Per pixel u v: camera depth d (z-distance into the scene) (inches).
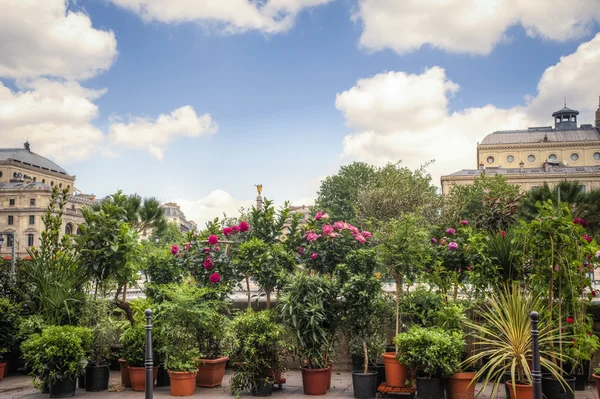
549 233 281.3
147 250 415.2
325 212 393.4
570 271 276.7
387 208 1274.6
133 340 325.1
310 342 307.7
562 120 4879.4
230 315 386.9
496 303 292.8
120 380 351.9
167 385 336.2
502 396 289.9
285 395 306.7
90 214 361.1
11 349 369.7
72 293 351.3
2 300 366.3
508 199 575.5
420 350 281.0
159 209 898.7
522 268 301.7
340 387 327.3
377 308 336.5
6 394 317.4
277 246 380.5
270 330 308.5
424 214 1240.2
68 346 303.1
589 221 601.0
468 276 330.6
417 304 343.0
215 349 338.0
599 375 275.0
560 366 285.3
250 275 386.6
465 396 278.4
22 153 4872.0
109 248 354.3
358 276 312.8
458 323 304.0
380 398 294.7
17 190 3703.3
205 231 429.4
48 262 368.5
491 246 325.4
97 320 345.4
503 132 4458.7
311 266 373.4
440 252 351.6
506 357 271.6
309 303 305.1
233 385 306.3
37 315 345.7
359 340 326.6
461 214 1259.2
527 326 269.4
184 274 396.2
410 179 1321.4
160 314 317.1
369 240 364.5
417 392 284.0
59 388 303.9
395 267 321.7
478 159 4274.1
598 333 324.5
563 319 287.3
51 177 5044.3
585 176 3464.6
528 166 4183.1
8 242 3383.4
